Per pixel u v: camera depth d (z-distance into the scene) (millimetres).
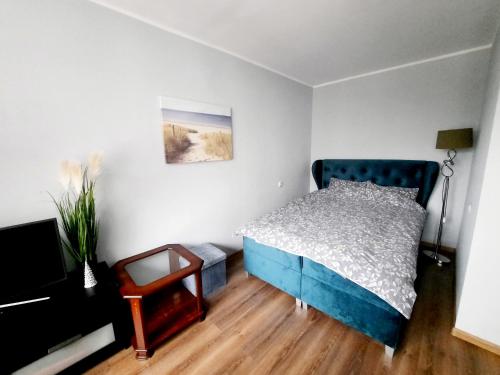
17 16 1265
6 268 1189
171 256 2070
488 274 1370
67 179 1379
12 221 1340
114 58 1636
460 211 2656
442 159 2713
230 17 1771
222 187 2543
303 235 1856
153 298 1927
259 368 1371
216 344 1547
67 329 1273
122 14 1644
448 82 2564
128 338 1532
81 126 1534
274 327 1675
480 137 2002
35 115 1362
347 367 1356
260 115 2875
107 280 1482
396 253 1558
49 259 1299
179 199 2154
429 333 1572
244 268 2426
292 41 2180
